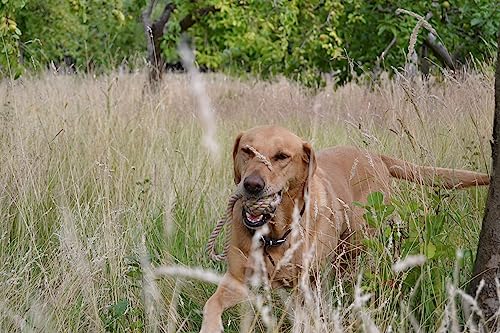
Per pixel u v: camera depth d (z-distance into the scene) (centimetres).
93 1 484
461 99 343
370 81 480
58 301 255
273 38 639
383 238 262
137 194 317
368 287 250
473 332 220
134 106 388
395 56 554
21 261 273
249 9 584
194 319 267
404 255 259
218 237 305
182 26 636
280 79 611
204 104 190
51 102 382
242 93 544
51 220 306
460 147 320
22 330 247
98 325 251
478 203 294
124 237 293
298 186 271
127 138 352
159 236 299
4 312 252
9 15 370
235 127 430
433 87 412
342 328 228
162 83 461
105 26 682
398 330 240
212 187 331
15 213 303
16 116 341
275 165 267
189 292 274
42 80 458
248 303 260
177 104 448
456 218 280
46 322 248
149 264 272
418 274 257
